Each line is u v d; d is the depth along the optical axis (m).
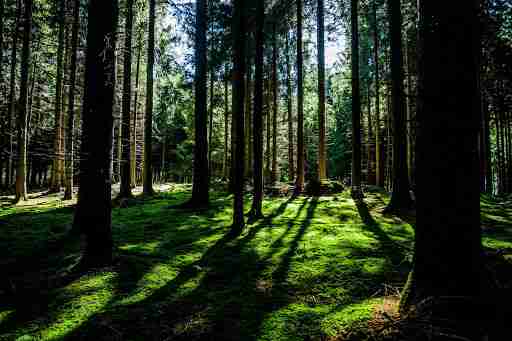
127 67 15.95
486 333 3.29
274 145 22.39
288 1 14.56
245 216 11.37
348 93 32.28
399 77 11.41
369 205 13.24
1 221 10.70
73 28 15.34
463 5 3.83
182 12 12.62
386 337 3.49
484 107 20.16
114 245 7.82
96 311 4.65
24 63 15.98
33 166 35.66
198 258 6.95
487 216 11.26
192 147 43.97
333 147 38.78
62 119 20.11
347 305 4.63
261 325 4.22
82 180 8.65
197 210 12.64
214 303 4.90
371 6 18.19
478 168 3.87
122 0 15.12
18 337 4.04
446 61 3.84
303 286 5.40
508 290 3.97
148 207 13.73
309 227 9.48
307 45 22.08
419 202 4.06
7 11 18.52
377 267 6.00
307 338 3.88
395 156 11.53
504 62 9.24
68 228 9.60
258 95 10.93
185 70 15.78
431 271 3.88
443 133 3.84
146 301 4.96
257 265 6.43
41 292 5.27
